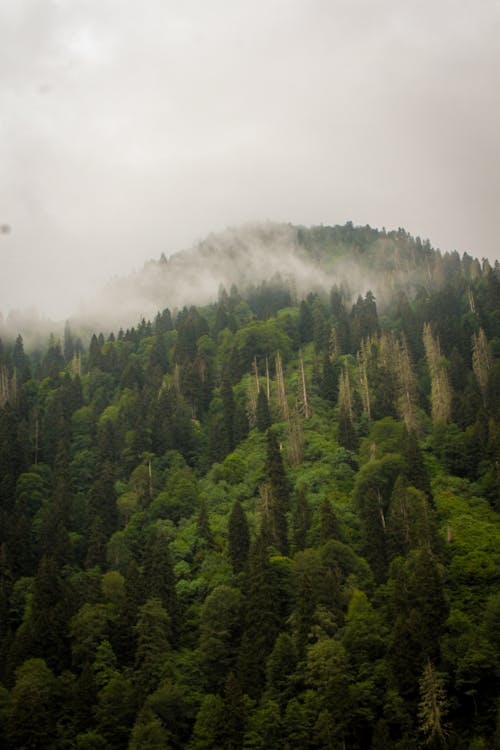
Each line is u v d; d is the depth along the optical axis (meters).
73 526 144.62
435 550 110.44
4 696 94.12
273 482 136.12
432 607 96.88
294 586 108.06
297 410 172.12
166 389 193.75
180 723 94.38
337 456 148.12
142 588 111.81
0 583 122.12
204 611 107.50
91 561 130.38
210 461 166.38
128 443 170.50
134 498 149.25
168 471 161.88
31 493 150.75
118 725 93.69
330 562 109.38
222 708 90.12
